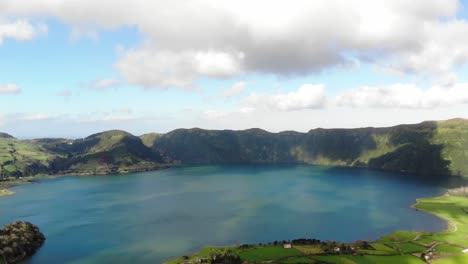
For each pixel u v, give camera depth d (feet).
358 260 634.43
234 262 618.85
